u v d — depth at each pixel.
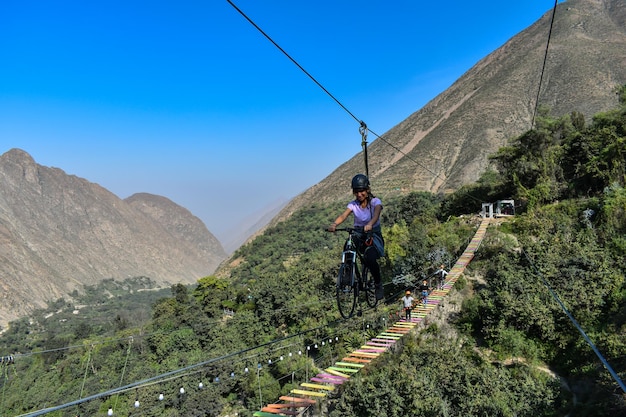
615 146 46.19
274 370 44.72
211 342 58.66
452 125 180.62
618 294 30.23
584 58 170.38
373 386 29.23
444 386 27.94
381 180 160.00
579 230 39.53
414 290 42.44
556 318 30.66
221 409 46.31
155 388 47.53
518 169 54.81
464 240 46.56
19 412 57.09
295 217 166.62
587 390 25.83
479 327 34.03
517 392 26.16
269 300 62.88
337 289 6.11
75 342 85.38
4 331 193.88
